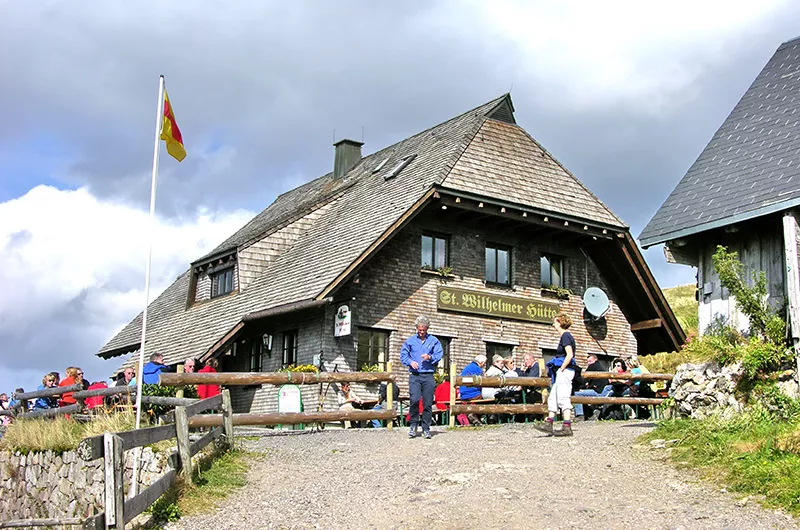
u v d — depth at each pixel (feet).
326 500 33.42
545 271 83.35
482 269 78.89
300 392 61.98
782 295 43.11
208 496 33.83
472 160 77.46
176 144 48.39
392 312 72.90
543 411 58.49
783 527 26.86
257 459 40.78
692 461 34.78
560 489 33.14
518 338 79.61
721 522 27.73
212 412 52.42
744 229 45.37
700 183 47.88
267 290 76.23
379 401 66.69
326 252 74.49
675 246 47.24
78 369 59.52
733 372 40.11
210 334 75.66
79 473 44.16
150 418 46.37
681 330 84.94
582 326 83.76
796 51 52.80
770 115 49.26
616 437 43.11
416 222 75.46
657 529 27.53
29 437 51.70
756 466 31.81
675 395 42.47
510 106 88.22
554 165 85.10
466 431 51.37
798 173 42.29
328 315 69.82
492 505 31.40
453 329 75.92
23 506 50.65
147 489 30.01
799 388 38.24
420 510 31.37
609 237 81.30
